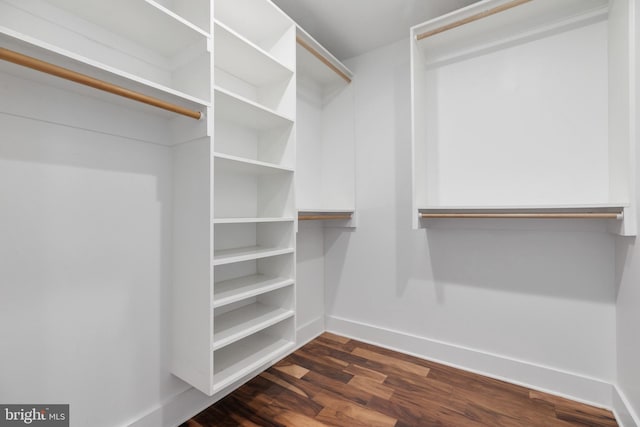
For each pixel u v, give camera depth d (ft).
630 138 3.95
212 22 3.83
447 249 6.27
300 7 5.71
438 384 5.41
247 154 5.64
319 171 7.80
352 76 7.45
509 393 5.15
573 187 5.05
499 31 5.64
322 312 7.86
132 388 3.93
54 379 3.27
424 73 6.32
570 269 5.11
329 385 5.35
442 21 5.37
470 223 5.95
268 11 4.93
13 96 2.97
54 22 3.25
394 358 6.41
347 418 4.48
